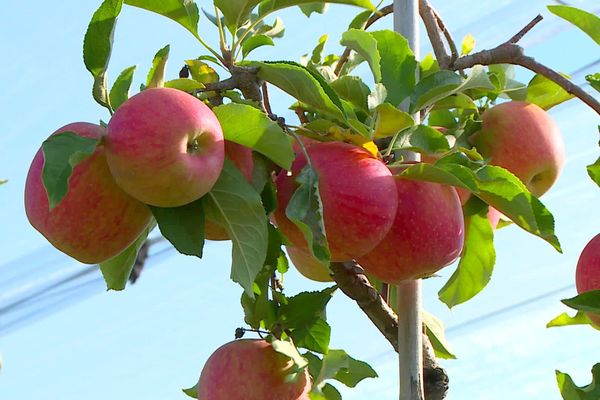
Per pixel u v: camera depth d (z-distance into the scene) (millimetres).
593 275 3736
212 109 2930
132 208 2934
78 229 2896
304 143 3289
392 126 3186
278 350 3387
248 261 2955
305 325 3566
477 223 3740
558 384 3568
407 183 3197
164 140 2732
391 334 3668
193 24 3268
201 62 3449
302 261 3869
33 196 2965
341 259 3154
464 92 4094
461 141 3984
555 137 4039
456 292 3826
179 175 2756
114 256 3139
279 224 3158
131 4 3277
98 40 2986
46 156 2646
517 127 3986
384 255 3211
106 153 2785
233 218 2967
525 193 3188
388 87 3471
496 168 3182
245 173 3055
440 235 3197
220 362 3561
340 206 3020
